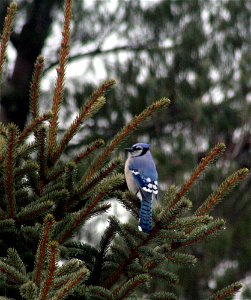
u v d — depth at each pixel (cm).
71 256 657
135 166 865
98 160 664
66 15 687
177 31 1897
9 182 613
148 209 640
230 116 1727
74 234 641
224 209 1639
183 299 1517
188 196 1566
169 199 673
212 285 1540
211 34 1880
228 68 1819
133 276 649
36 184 657
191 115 1730
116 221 643
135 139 1733
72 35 1930
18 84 1900
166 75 1803
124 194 656
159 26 1902
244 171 652
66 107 1720
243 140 1750
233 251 1582
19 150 644
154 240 636
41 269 539
